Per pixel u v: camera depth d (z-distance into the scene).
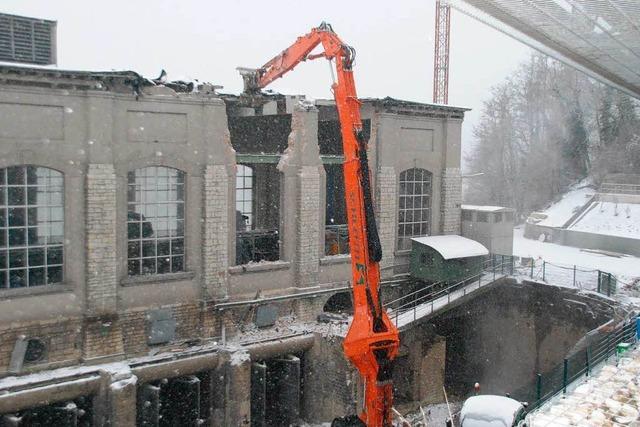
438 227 31.86
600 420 11.84
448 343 30.53
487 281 29.17
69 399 20.56
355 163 17.05
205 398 24.64
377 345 16.34
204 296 24.23
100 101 21.23
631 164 55.66
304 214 26.52
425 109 30.17
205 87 23.77
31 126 20.11
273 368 26.11
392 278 29.77
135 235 22.88
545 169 61.28
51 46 22.41
